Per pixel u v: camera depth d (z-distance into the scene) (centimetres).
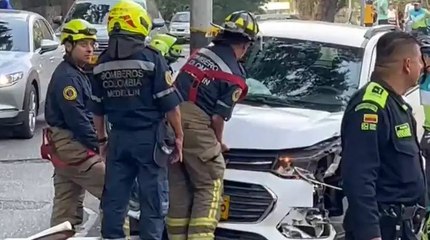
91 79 568
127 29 545
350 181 407
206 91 583
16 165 1032
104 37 1717
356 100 414
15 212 811
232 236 606
